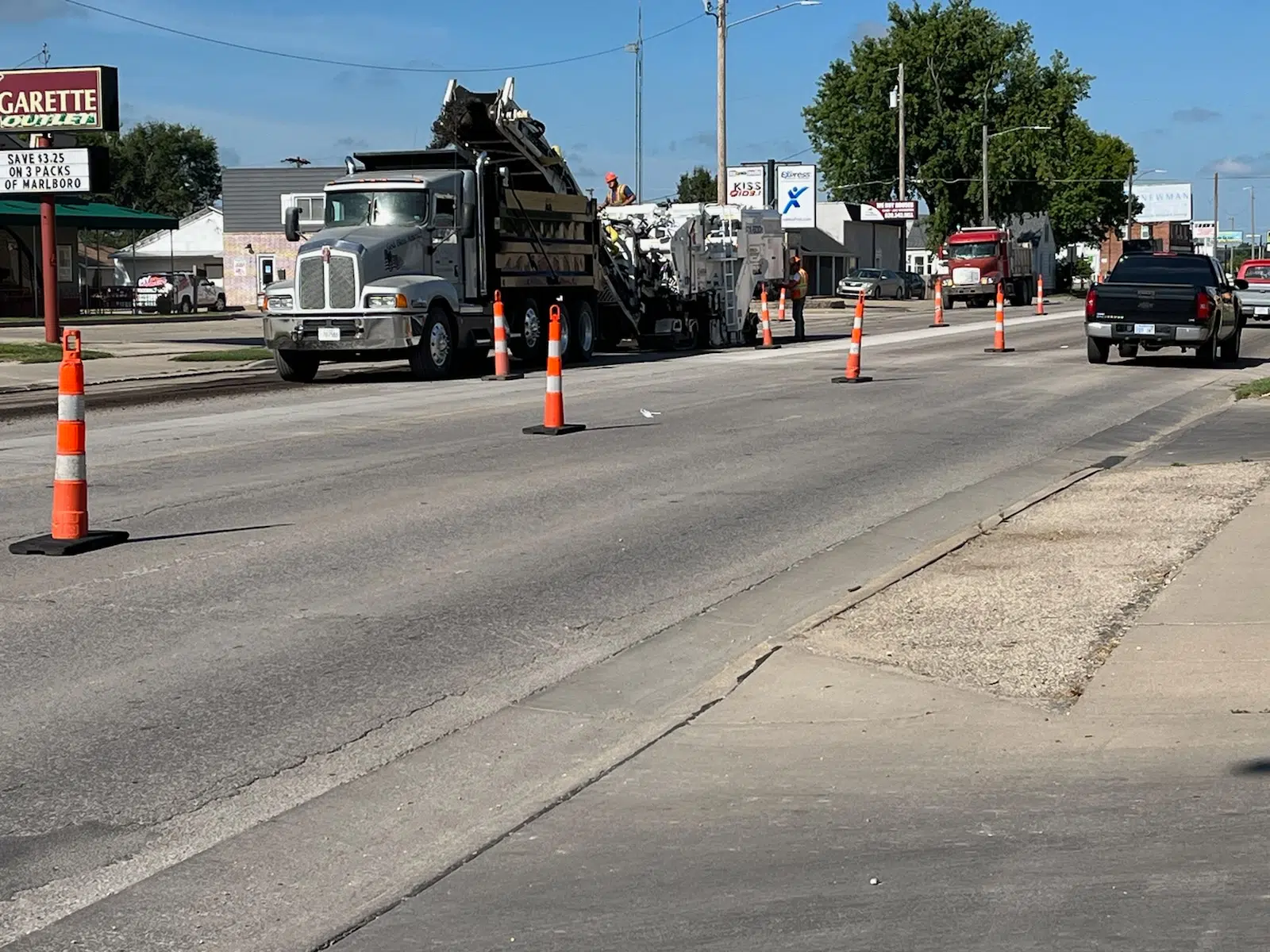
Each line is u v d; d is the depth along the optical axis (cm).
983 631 760
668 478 1296
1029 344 3338
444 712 658
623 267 2977
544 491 1218
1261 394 2016
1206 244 14600
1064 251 12312
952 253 6469
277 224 8075
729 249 3272
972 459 1438
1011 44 9131
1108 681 670
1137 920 430
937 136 9112
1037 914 438
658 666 734
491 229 2456
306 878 483
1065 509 1118
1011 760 578
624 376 2358
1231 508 1085
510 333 2531
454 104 2547
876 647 736
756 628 803
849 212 8700
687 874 479
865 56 9306
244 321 5219
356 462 1370
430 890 472
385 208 2345
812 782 562
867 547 1013
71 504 978
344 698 676
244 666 721
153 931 445
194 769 585
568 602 855
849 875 473
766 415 1786
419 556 967
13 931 446
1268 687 649
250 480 1261
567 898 463
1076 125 10181
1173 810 519
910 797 543
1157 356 2888
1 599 841
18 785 566
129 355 2962
